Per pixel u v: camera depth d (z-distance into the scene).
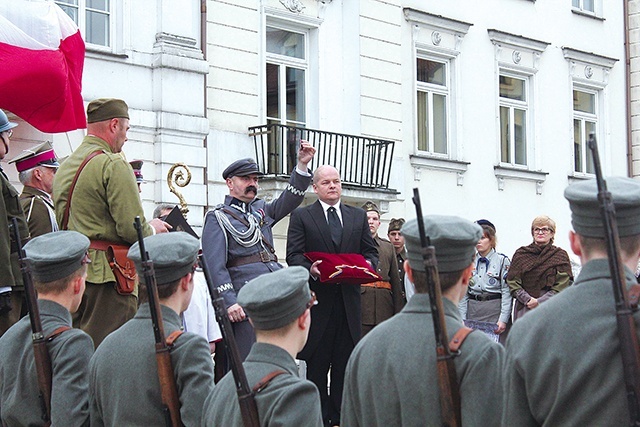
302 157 8.09
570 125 20.34
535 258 9.17
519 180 19.22
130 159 13.16
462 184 18.17
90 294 6.21
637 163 21.48
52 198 7.00
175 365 4.19
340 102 16.39
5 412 4.76
